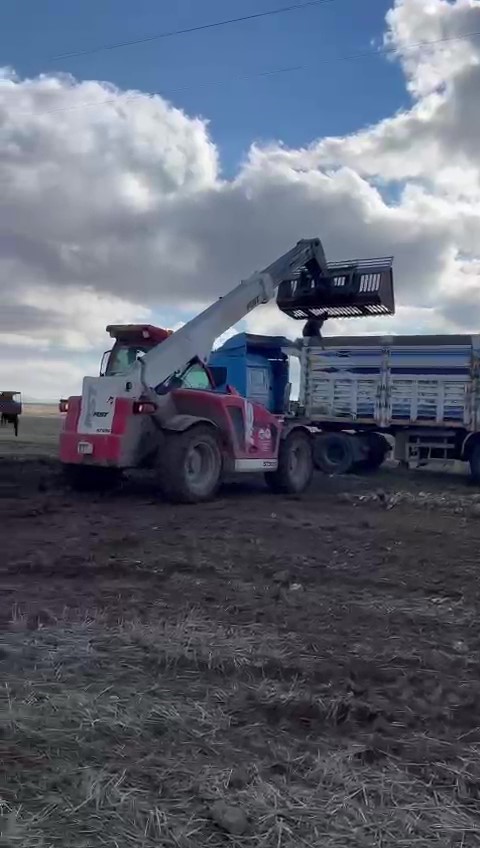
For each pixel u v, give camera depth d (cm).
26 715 402
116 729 392
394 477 1819
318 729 408
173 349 1304
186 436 1226
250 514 1153
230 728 403
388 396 1805
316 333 1939
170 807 322
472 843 306
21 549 852
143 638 541
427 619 625
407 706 441
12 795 323
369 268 1753
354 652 536
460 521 1130
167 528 1014
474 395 1709
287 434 1434
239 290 1470
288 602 660
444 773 361
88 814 313
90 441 1230
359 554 877
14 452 1969
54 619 585
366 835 309
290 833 307
